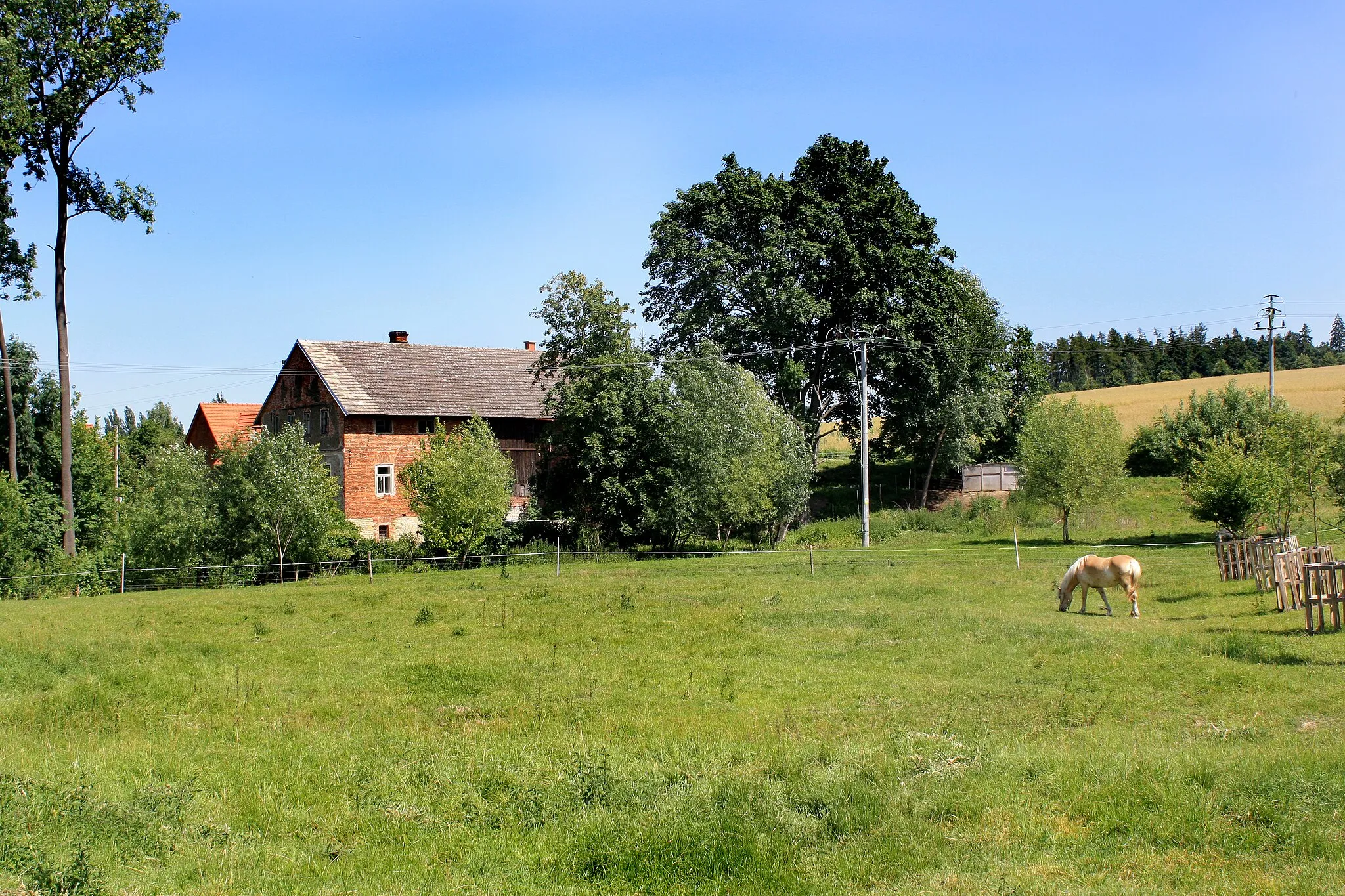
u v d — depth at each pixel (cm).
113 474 5906
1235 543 2622
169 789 946
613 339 4975
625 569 3844
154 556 3759
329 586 3519
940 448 6100
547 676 1577
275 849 812
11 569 3547
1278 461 3512
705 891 714
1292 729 1115
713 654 1764
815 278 5575
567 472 5391
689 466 4622
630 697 1416
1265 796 832
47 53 3784
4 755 1105
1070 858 754
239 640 2078
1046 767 958
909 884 715
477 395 5828
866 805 862
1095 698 1305
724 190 5703
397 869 759
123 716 1327
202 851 801
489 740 1170
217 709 1377
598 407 4831
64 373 4028
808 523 5834
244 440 4191
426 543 4403
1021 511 5103
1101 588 2167
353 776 1020
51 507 4022
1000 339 6272
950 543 4588
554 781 975
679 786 951
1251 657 1533
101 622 2453
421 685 1537
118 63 3919
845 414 6272
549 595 2831
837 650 1769
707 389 4681
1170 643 1641
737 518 4600
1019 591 2595
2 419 4278
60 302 3997
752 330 5406
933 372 5531
